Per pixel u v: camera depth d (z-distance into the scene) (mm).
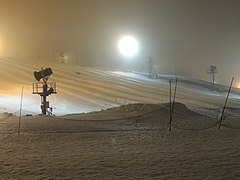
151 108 34594
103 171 11750
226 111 45562
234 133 22109
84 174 11344
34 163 13336
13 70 102875
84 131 22953
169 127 25078
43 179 10781
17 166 12805
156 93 88000
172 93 90438
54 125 25969
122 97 76438
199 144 17781
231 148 16422
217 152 15297
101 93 79062
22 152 15992
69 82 90625
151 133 22062
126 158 14125
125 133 22109
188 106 59281
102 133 22125
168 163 12938
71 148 17000
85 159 14039
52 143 18594
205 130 23547
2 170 12148
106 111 37062
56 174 11430
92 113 36500
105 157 14430
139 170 11812
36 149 16828
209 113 41469
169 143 18203
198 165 12477
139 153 15312
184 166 12344
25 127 24812
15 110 51781
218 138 19984
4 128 24281
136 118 30078
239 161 13156
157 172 11477
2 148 17156
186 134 21625
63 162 13469
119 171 11703
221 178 10516
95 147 17203
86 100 68438
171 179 10500
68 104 62719
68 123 27297
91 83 92562
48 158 14391
